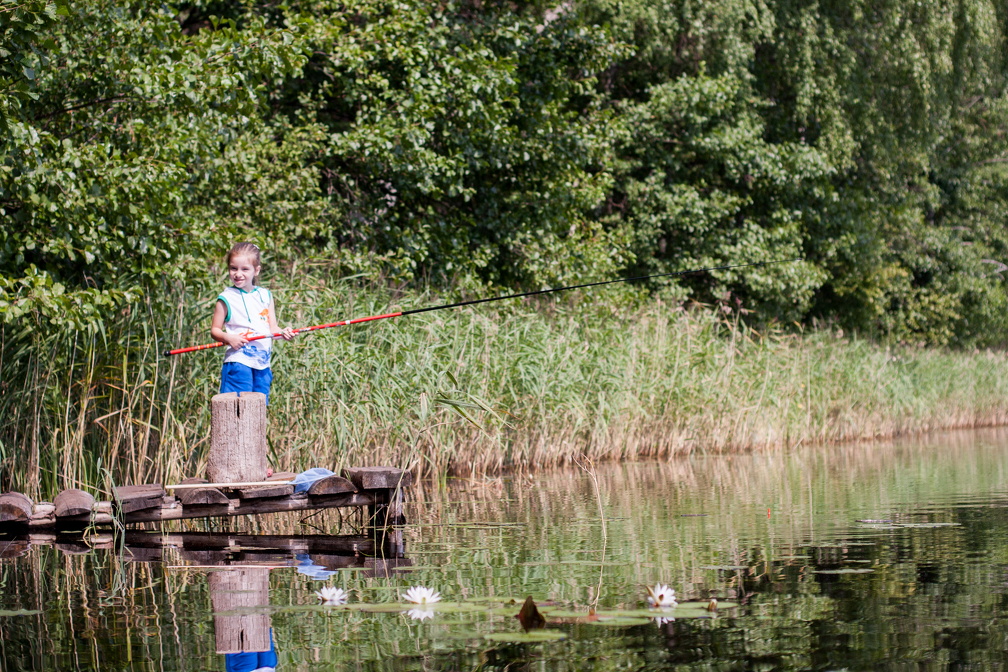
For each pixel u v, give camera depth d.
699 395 29.38
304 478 14.51
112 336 17.44
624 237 36.00
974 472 22.08
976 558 10.52
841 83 44.62
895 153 47.94
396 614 8.20
